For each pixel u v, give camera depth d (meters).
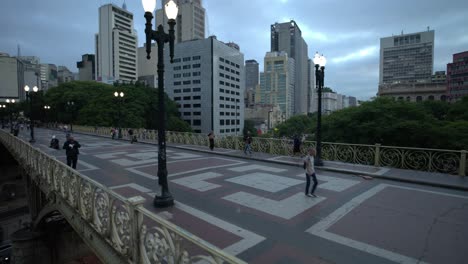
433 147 19.34
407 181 10.41
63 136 37.16
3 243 28.25
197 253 4.97
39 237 14.47
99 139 32.59
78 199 7.04
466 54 94.56
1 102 93.69
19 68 127.94
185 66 104.62
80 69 196.50
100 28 161.00
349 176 11.53
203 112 101.56
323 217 6.82
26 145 14.77
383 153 13.48
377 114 22.58
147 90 64.69
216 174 11.80
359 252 5.07
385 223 6.45
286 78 176.75
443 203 7.92
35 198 15.93
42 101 71.38
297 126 67.25
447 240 5.55
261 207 7.53
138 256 4.54
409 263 4.70
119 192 9.02
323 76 13.44
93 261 14.84
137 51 181.25
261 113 142.75
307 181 8.55
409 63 165.12
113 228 5.29
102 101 54.84
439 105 39.22
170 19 7.64
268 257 4.87
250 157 16.09
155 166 13.74
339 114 26.39
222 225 6.28
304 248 5.21
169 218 6.68
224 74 106.50
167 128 60.75
